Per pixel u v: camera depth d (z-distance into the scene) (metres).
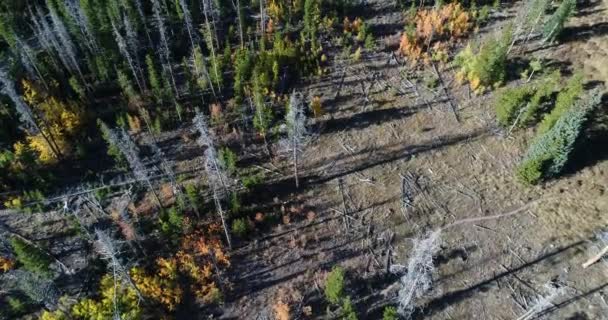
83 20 43.38
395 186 40.47
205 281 35.25
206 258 36.34
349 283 35.62
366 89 46.62
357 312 34.41
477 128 43.50
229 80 47.19
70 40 44.31
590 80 44.69
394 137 43.38
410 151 42.47
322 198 39.91
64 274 36.00
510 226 37.91
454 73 47.38
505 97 41.94
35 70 44.16
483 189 40.00
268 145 43.00
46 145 40.69
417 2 52.94
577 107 35.38
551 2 48.47
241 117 44.53
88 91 45.16
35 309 34.62
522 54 47.50
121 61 47.09
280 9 50.78
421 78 47.28
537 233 37.44
